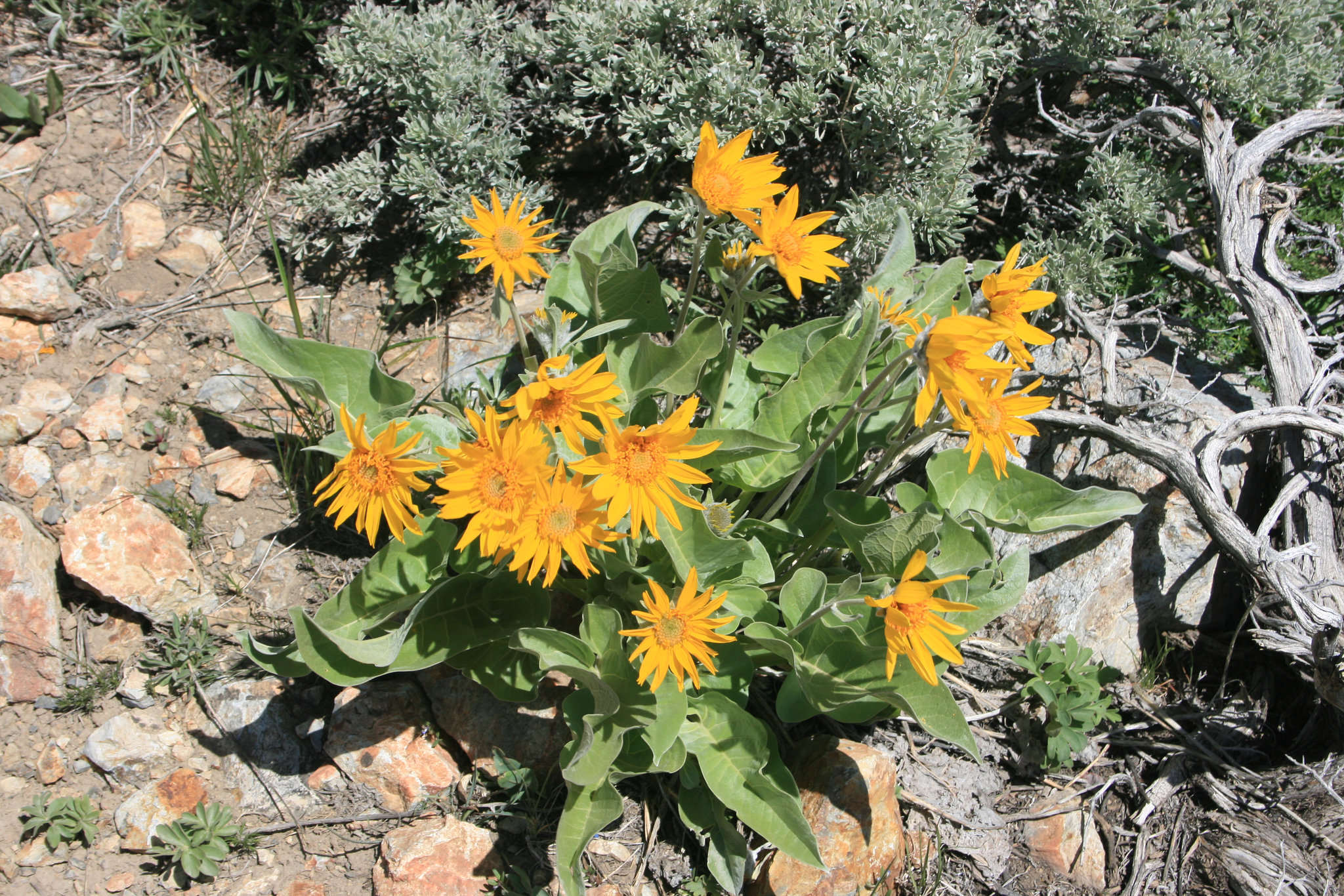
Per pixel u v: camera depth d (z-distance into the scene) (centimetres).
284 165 93
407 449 56
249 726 69
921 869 67
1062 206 91
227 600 73
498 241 60
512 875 65
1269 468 78
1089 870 69
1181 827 70
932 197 84
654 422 72
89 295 84
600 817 59
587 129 88
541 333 65
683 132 83
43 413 78
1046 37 93
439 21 88
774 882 65
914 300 74
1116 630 76
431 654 63
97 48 96
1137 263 89
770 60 91
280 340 68
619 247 73
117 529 71
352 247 87
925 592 53
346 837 67
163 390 81
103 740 67
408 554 65
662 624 57
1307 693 74
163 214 89
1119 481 77
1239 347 84
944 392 55
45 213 88
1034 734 73
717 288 89
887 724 73
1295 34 91
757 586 66
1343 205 90
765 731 62
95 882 64
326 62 88
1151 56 93
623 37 88
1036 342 58
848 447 74
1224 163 86
